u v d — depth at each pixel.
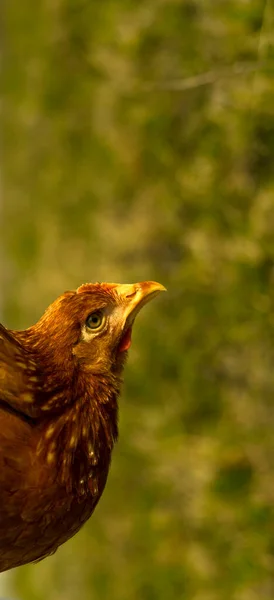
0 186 6.34
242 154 4.35
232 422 4.39
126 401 4.56
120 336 4.01
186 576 4.42
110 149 5.02
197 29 4.42
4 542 3.97
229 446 4.39
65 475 3.98
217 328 4.40
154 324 4.48
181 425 4.45
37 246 5.77
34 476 3.96
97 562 4.66
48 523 3.98
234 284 4.37
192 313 4.43
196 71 4.41
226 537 4.38
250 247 4.34
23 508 3.96
